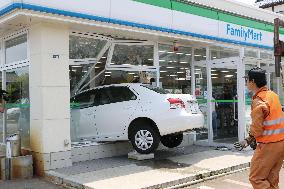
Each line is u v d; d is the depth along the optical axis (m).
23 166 7.45
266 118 4.46
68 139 7.95
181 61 11.13
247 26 12.40
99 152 8.81
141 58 10.15
